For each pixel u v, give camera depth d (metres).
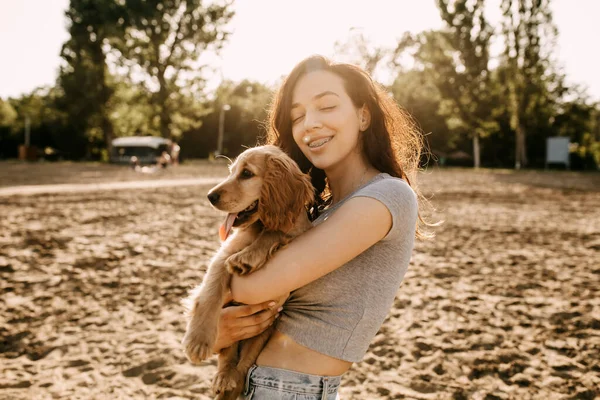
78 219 12.51
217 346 1.97
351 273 1.78
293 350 1.80
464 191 23.19
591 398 3.94
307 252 1.69
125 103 52.09
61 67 53.28
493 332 5.32
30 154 58.19
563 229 12.24
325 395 1.75
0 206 14.55
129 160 48.47
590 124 69.69
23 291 6.51
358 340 1.76
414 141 2.57
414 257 9.00
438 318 5.77
